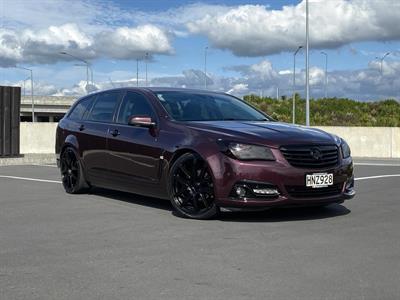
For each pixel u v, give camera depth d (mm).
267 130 6520
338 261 4699
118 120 8008
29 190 9352
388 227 6059
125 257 4883
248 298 3812
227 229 5965
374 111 58844
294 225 6152
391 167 14555
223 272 4410
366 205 7539
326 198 6312
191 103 7566
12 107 16172
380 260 4727
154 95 7633
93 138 8289
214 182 6219
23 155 16797
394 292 3922
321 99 64750
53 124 21875
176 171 6695
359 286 4055
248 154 6105
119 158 7703
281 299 3793
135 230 5977
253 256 4867
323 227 6051
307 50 28531
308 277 4270
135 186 7469
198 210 6520
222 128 6562
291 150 6156
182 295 3887
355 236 5617
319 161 6285
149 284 4137
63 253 5051
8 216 6895
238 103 8102
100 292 3973
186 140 6633
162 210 7215
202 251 5051
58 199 8281
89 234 5816
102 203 7852
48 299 3842
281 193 6078
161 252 5039
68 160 8898
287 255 4895
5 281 4242
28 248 5254
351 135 24062
